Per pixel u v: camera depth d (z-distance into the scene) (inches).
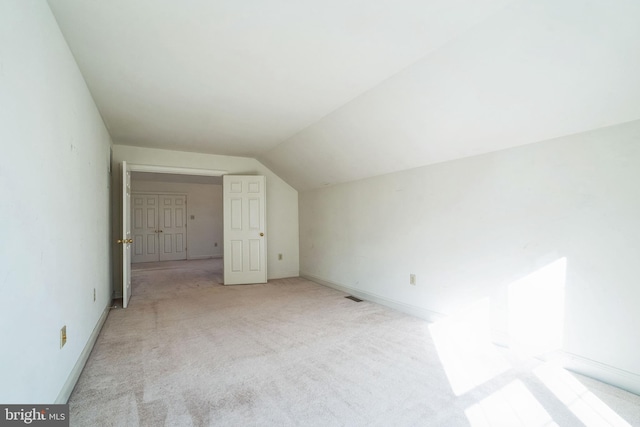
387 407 68.4
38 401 54.7
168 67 93.1
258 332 115.2
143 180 320.8
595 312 79.8
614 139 76.9
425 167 130.5
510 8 66.1
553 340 88.2
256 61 90.2
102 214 130.5
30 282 51.8
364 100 115.1
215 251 360.5
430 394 73.4
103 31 74.6
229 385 77.9
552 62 72.2
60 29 72.3
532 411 66.5
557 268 87.5
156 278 226.7
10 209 45.1
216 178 309.1
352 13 69.5
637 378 72.6
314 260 213.6
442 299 122.5
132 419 64.2
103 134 136.7
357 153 150.1
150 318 131.9
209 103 121.1
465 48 79.4
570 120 82.2
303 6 67.2
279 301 160.2
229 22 72.5
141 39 78.6
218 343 104.8
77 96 87.8
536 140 92.4
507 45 73.7
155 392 74.6
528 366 87.0
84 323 90.7
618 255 76.1
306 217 223.0
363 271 166.1
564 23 64.1
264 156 209.5
